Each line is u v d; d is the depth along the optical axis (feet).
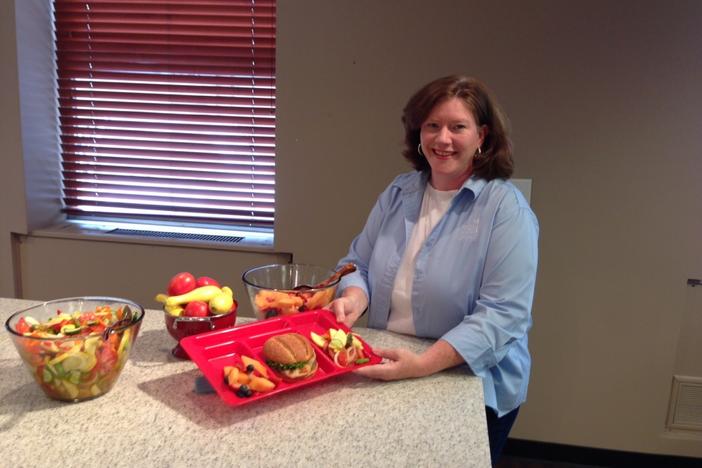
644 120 6.89
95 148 8.43
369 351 3.92
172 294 4.06
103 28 8.07
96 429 3.13
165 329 4.55
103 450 2.95
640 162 7.00
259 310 4.28
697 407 7.61
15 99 7.65
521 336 4.16
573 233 7.27
